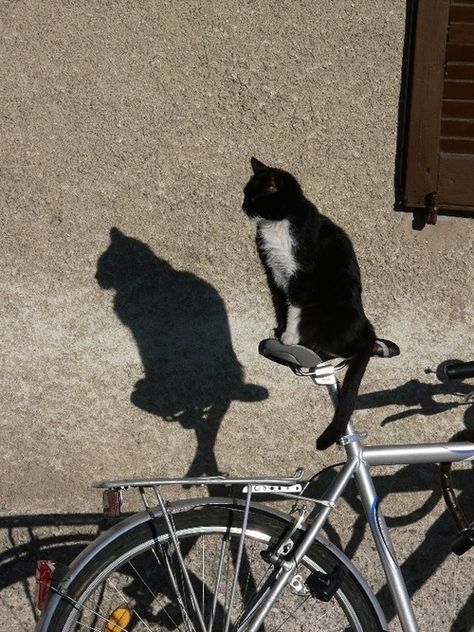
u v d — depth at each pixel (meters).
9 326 2.57
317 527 2.06
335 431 2.05
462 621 2.62
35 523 2.58
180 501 2.11
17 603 2.61
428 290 2.58
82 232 2.57
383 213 2.57
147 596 2.61
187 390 2.58
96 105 2.56
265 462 2.58
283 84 2.56
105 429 2.57
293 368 2.07
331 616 2.60
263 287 2.57
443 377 2.58
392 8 2.54
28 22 2.55
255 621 2.05
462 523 2.20
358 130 2.56
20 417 2.57
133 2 2.55
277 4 2.54
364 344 2.11
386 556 2.11
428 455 2.12
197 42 2.55
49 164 2.56
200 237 2.57
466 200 2.51
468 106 2.48
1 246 2.57
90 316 2.57
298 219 2.13
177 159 2.57
